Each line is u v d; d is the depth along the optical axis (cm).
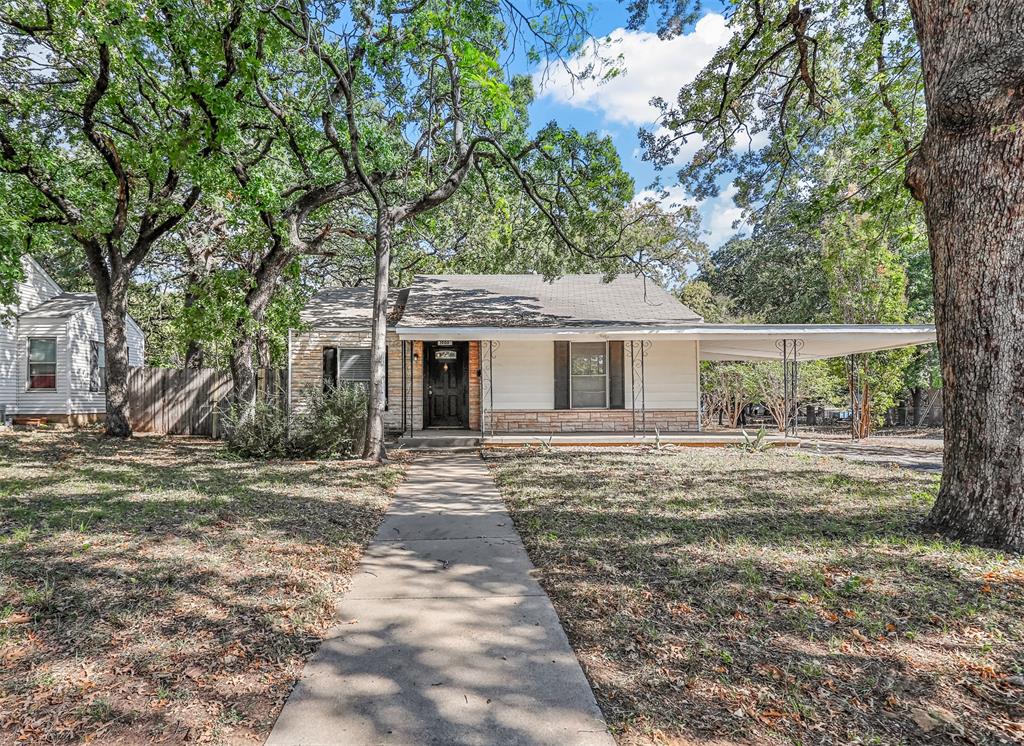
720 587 373
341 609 358
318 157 1150
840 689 254
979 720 231
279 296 1409
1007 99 419
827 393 1844
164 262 2055
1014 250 428
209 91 887
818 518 553
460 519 593
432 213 1548
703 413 2281
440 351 1389
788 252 2762
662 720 235
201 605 346
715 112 1138
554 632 322
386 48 1046
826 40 998
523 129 1228
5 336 1523
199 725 231
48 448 1094
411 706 248
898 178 992
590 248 1420
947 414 482
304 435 1006
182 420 1539
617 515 573
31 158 1092
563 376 1370
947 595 352
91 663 276
